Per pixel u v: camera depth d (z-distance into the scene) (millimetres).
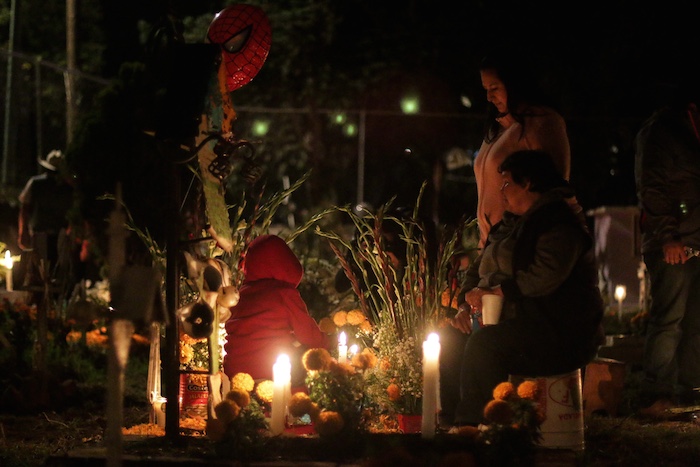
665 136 9047
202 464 5918
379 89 28641
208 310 6336
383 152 29250
